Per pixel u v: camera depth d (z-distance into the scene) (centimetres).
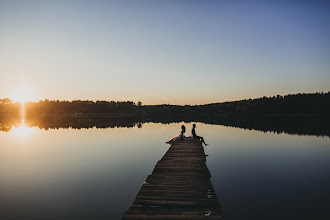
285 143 1930
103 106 15250
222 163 1244
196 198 678
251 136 2428
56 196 808
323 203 737
